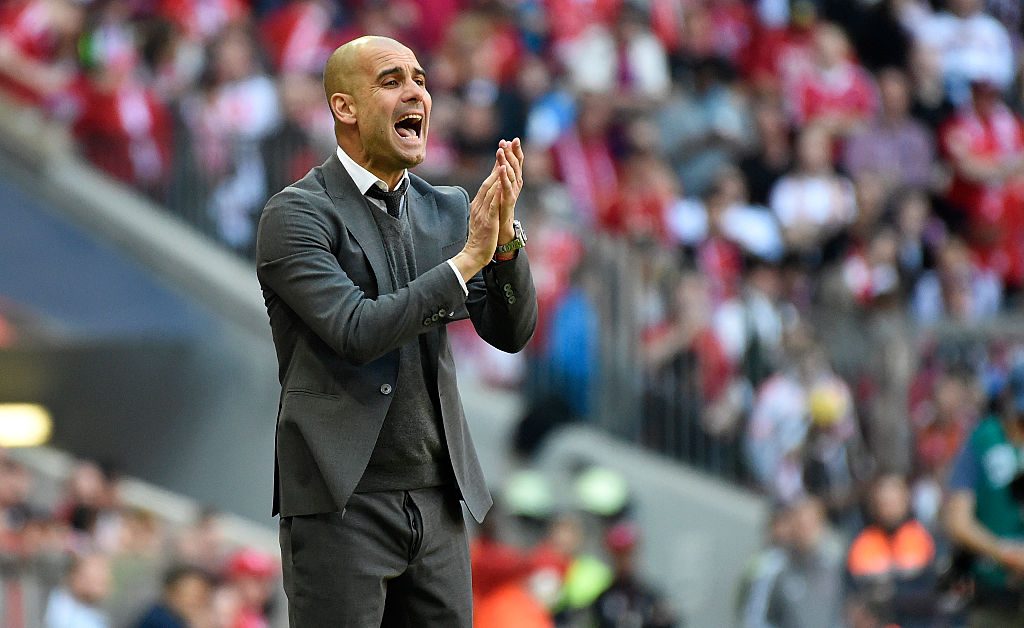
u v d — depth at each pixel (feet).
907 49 166.71
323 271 40.65
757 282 126.93
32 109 127.44
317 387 41.34
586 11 160.04
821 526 114.01
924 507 115.44
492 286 42.70
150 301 125.90
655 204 137.90
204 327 125.90
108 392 130.21
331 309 40.19
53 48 136.05
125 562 117.91
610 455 121.29
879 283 140.46
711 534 120.57
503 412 122.31
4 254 125.29
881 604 106.73
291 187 42.01
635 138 141.59
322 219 41.34
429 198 44.09
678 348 123.34
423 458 42.11
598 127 142.31
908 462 120.98
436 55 151.23
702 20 165.17
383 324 39.88
